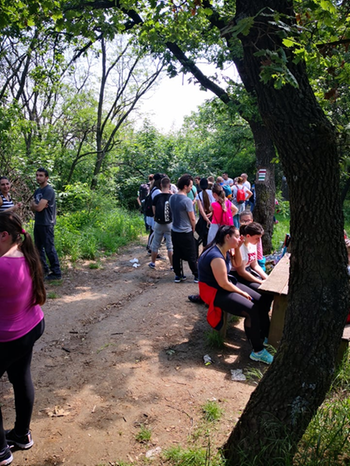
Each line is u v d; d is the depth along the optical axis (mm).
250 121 7535
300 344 2270
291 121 2172
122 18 5113
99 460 2658
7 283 2328
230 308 3895
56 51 10070
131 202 17234
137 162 18094
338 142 2275
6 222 2438
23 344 2482
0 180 5980
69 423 3025
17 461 2648
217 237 4027
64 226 9008
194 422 3012
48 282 6465
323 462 2441
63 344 4359
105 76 14773
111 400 3305
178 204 6215
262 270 5027
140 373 3717
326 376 2270
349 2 3002
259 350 3941
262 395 2389
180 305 5492
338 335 2268
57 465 2621
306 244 2252
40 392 3426
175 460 2617
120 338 4488
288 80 1960
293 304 2332
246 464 2352
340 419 2803
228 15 5352
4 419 3062
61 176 14977
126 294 6133
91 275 7094
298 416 2270
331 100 3168
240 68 6023
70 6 4316
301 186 2209
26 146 13672
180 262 6621
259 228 4625
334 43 2709
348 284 2295
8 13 3939
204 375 3676
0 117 9719
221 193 6461
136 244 9875
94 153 15805
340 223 2250
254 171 20172
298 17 2609
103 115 16438
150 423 3012
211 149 20281
